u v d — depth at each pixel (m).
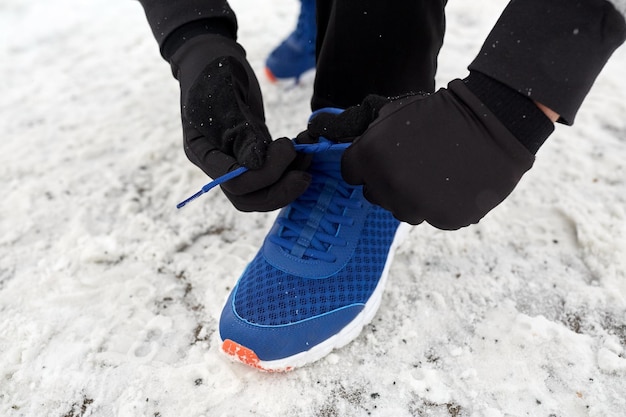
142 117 1.40
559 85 0.59
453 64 1.55
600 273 0.95
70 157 1.28
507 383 0.80
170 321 0.92
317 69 1.00
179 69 0.83
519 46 0.60
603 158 1.18
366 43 0.91
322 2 0.98
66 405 0.81
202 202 1.16
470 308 0.92
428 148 0.62
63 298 0.95
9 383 0.83
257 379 0.82
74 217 1.12
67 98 1.49
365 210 0.90
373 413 0.78
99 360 0.86
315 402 0.79
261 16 1.84
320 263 0.84
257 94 0.84
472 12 1.77
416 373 0.83
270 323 0.80
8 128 1.38
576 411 0.77
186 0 0.84
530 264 0.99
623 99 1.35
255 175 0.67
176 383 0.82
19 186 1.20
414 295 0.94
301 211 0.88
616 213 1.04
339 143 0.75
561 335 0.85
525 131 0.61
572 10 0.58
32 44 1.76
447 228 0.67
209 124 0.72
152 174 1.24
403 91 0.98
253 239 1.08
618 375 0.80
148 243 1.06
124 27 1.83
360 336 0.88
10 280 0.99
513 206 1.10
